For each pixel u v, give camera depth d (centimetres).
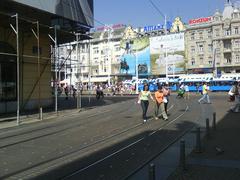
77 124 1805
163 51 9781
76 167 916
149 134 1426
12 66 2448
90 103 3612
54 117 2178
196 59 10488
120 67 10844
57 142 1280
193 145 1164
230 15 9881
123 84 8006
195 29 10475
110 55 12225
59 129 1630
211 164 915
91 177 823
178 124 1728
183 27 10762
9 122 1931
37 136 1432
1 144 1258
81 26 2873
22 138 1390
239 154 1024
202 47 10394
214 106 2825
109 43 12138
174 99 4066
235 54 9738
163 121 1867
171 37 9656
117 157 1022
